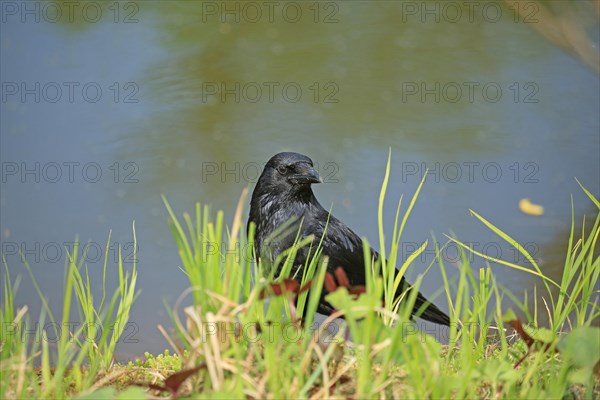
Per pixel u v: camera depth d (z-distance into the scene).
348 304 5.02
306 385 5.07
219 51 18.50
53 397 5.56
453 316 6.52
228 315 5.20
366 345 4.97
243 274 5.90
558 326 6.46
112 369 6.50
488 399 5.59
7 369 5.66
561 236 12.70
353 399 5.05
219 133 15.95
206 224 5.61
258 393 5.02
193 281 5.38
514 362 6.52
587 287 6.50
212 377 4.97
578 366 5.60
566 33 11.90
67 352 5.94
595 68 11.91
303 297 6.51
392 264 6.90
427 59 18.78
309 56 18.62
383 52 18.64
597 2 12.52
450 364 6.17
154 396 5.51
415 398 5.09
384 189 7.16
